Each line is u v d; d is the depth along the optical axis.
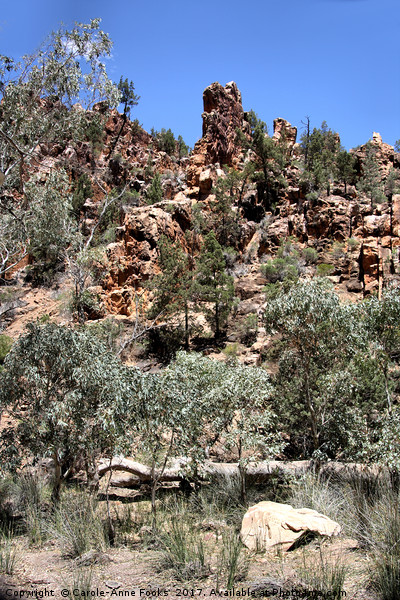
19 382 9.05
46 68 14.86
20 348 8.97
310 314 10.82
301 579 4.93
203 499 9.07
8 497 9.71
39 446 8.45
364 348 10.25
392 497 6.64
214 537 6.91
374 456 8.34
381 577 4.55
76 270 17.67
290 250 35.03
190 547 6.01
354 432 10.41
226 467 11.38
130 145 53.97
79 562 5.89
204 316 28.09
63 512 7.63
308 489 8.57
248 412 9.36
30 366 8.66
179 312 26.48
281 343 13.14
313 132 52.84
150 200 41.38
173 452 8.26
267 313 11.38
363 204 38.34
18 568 5.86
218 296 26.80
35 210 15.85
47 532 7.34
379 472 8.23
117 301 28.86
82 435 8.26
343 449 10.67
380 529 5.89
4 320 29.67
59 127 15.62
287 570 5.32
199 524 7.68
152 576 5.39
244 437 8.82
